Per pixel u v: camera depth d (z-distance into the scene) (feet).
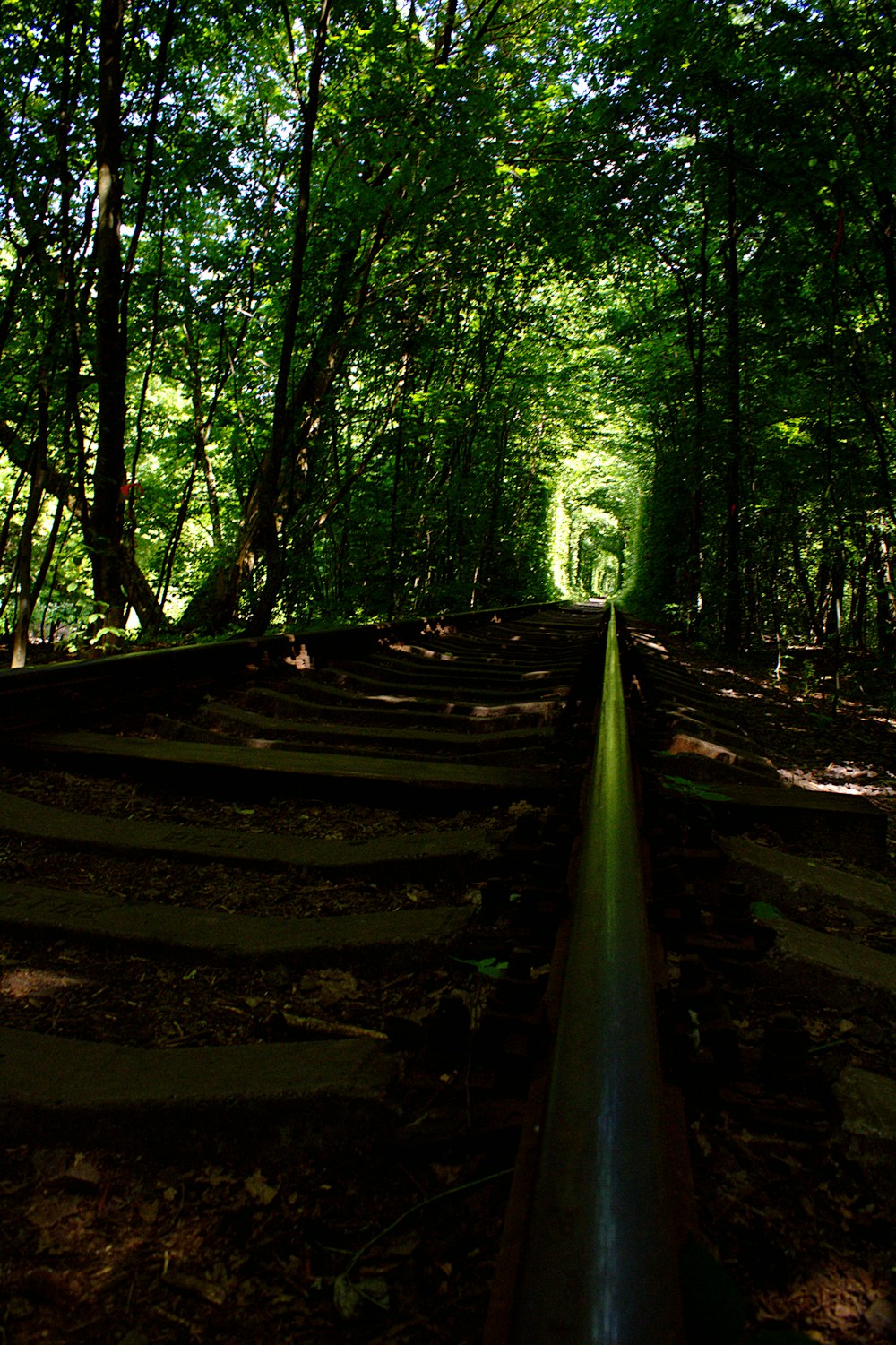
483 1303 3.50
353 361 38.11
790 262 32.71
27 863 8.32
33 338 22.91
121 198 25.00
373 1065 4.83
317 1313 3.54
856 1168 4.22
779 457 37.45
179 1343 3.40
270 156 30.78
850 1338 3.35
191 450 41.37
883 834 9.77
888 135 26.86
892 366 27.50
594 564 348.79
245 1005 5.91
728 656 43.21
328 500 40.19
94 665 13.89
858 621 44.80
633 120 38.86
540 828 8.65
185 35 27.61
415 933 6.58
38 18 21.95
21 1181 4.30
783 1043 4.74
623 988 4.05
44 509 33.14
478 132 33.32
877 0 26.25
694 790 9.70
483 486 61.57
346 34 29.43
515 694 18.62
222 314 33.50
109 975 6.33
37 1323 3.48
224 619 35.78
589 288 58.23
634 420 85.61
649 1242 2.61
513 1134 4.16
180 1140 4.49
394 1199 4.16
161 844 8.68
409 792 10.53
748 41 31.19
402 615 49.62
